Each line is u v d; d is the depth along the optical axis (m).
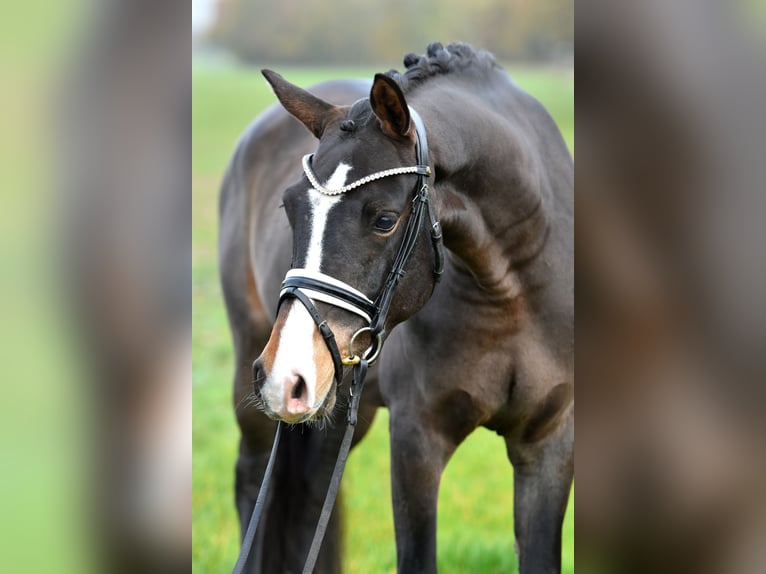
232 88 38.50
